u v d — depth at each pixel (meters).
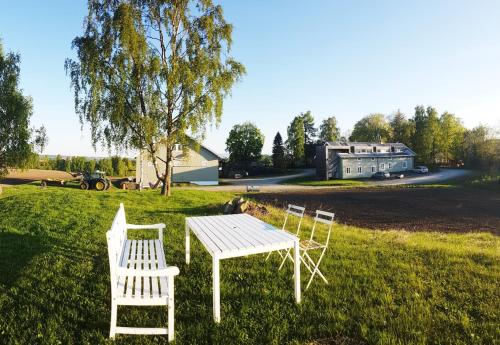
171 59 16.55
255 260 5.82
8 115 24.38
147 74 15.96
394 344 3.22
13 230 8.04
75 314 3.79
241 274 5.10
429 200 25.22
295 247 4.27
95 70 15.68
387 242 7.82
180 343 3.24
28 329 3.44
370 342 3.27
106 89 16.06
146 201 14.54
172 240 7.32
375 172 54.91
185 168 41.62
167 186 17.45
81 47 15.66
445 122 74.31
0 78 24.44
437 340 3.31
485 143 58.88
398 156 56.88
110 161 55.19
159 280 3.79
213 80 16.73
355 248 7.01
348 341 3.32
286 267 5.52
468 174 50.72
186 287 4.58
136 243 5.23
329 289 4.63
